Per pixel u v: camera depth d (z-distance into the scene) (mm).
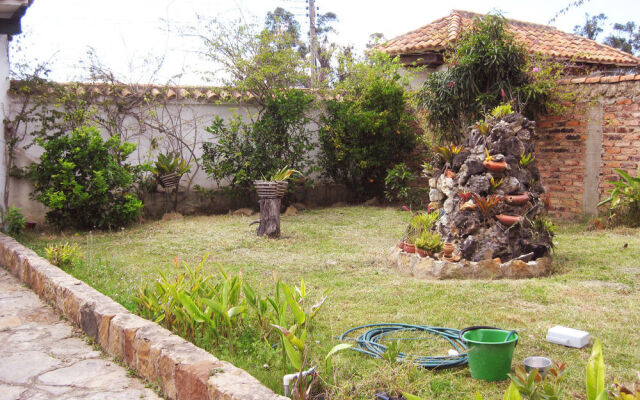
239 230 9234
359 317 4691
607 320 4453
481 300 5051
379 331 4309
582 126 9508
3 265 7035
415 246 6465
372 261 6953
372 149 11914
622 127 8906
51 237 8875
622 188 8695
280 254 7504
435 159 7219
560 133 9883
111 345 3971
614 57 13141
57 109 10242
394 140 11984
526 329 4277
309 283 5895
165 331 3723
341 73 12711
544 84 9711
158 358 3387
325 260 7027
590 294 5176
